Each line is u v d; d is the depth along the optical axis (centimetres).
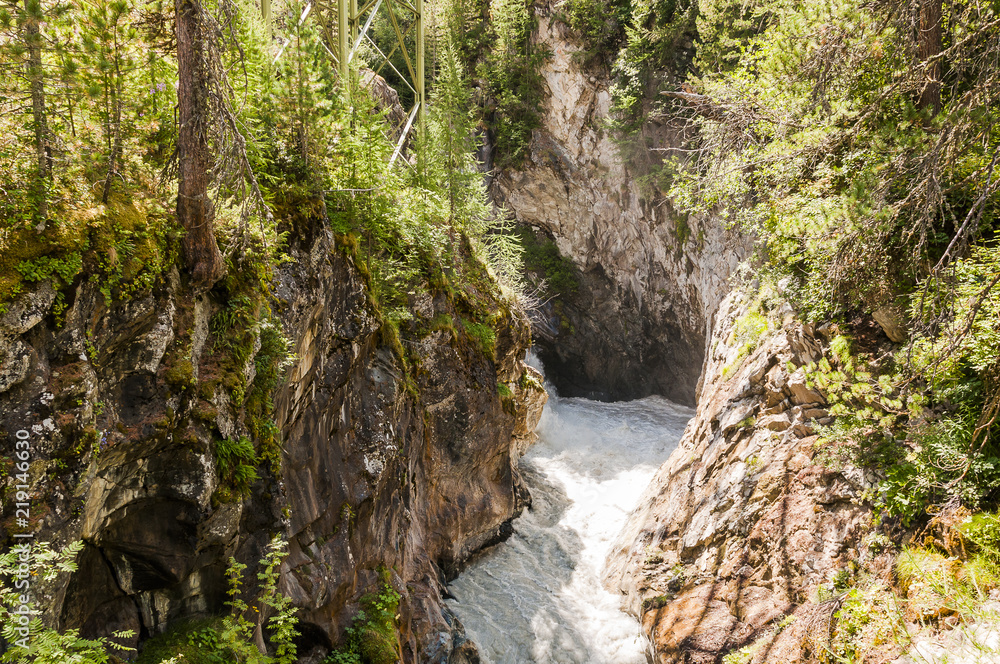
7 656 393
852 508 867
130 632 454
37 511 429
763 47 1115
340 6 1193
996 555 651
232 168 549
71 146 500
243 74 709
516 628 1163
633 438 2131
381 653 796
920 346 771
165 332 539
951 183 816
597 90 2492
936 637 634
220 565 619
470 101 2681
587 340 2720
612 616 1176
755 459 1045
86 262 474
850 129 938
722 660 878
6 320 419
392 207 1042
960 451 724
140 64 555
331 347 845
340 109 898
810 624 791
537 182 2684
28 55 467
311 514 768
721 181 1103
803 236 941
